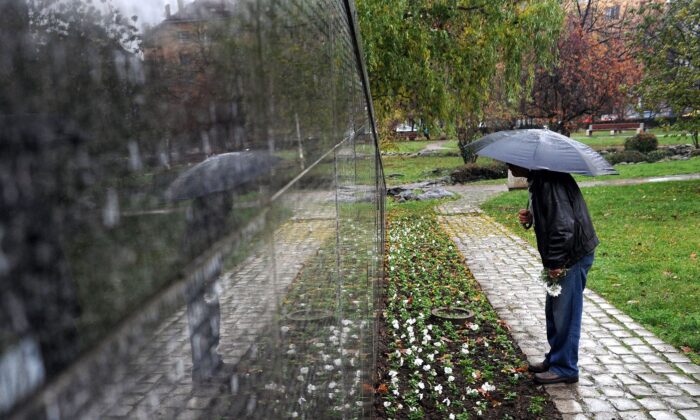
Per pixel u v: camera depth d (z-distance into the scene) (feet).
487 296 21.58
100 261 1.16
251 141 2.24
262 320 2.29
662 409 12.15
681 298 20.33
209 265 1.73
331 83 4.84
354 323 6.16
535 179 13.00
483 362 14.98
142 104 1.40
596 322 17.95
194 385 1.58
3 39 0.98
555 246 12.51
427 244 33.35
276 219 2.58
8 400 0.88
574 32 86.94
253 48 2.32
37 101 1.04
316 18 4.03
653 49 52.19
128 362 1.23
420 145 136.05
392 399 12.57
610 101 96.37
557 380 13.41
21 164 0.97
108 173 1.23
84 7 1.20
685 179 57.11
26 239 0.96
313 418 3.23
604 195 50.26
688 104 48.62
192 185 1.64
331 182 4.53
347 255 5.65
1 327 0.88
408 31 34.06
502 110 81.97
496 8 35.99
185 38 1.66
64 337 1.02
